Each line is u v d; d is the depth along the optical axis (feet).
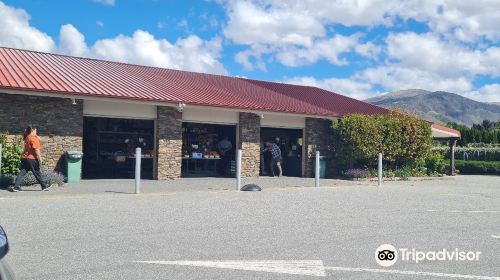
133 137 71.31
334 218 32.96
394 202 43.14
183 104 62.39
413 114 87.51
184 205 37.27
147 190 48.83
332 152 79.30
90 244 23.73
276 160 74.54
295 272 19.98
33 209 33.47
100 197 41.39
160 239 25.17
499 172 104.42
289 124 75.87
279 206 38.09
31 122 55.11
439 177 83.92
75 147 57.67
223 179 66.49
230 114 70.08
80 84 59.36
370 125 74.79
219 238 25.72
